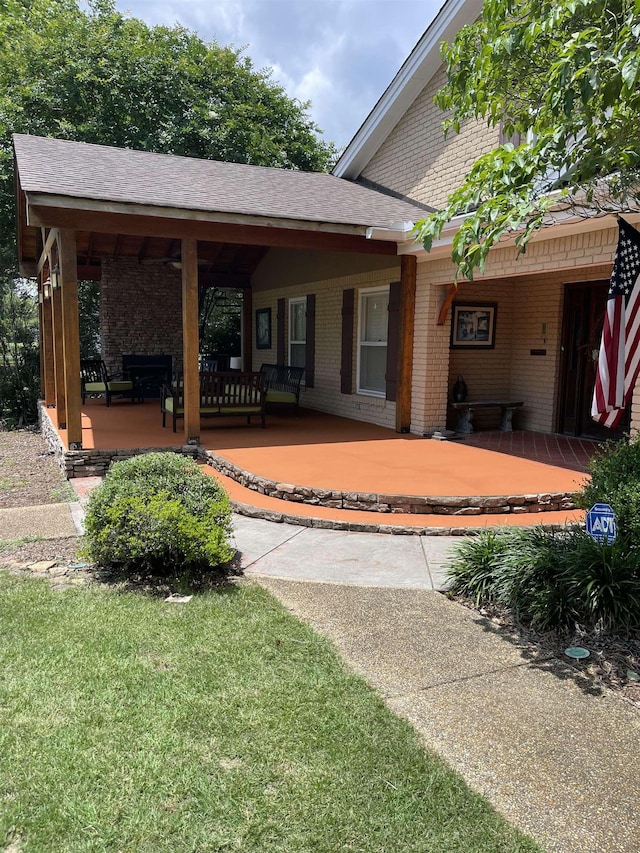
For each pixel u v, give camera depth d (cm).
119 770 233
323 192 1020
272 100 2088
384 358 1026
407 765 239
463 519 564
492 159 370
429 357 915
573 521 549
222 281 1502
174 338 1472
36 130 1608
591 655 332
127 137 1745
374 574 446
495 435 953
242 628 353
